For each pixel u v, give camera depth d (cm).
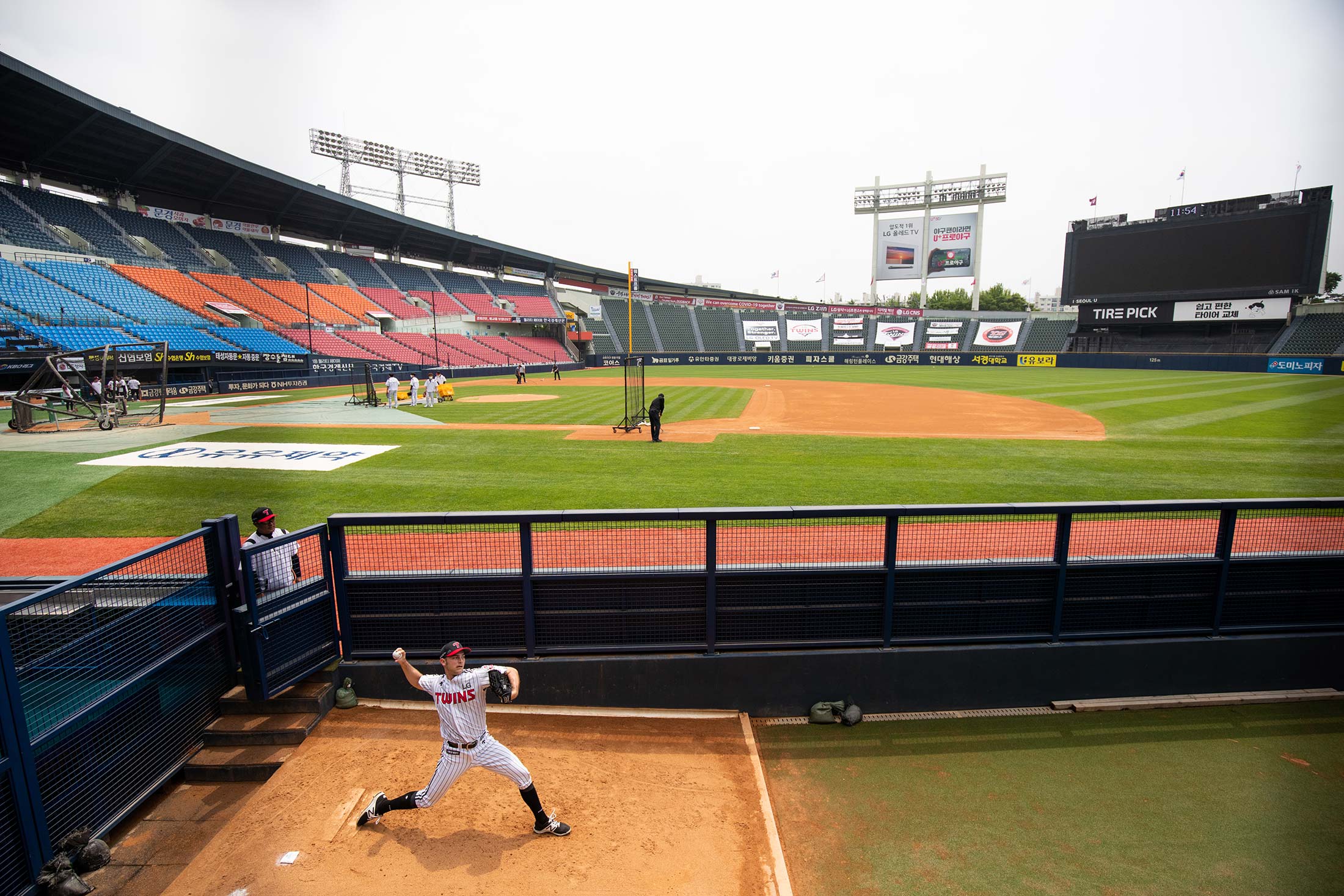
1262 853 444
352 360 4600
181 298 4234
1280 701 640
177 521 1111
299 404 3112
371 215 5700
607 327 7869
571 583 614
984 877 427
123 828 491
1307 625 658
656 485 1319
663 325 8119
